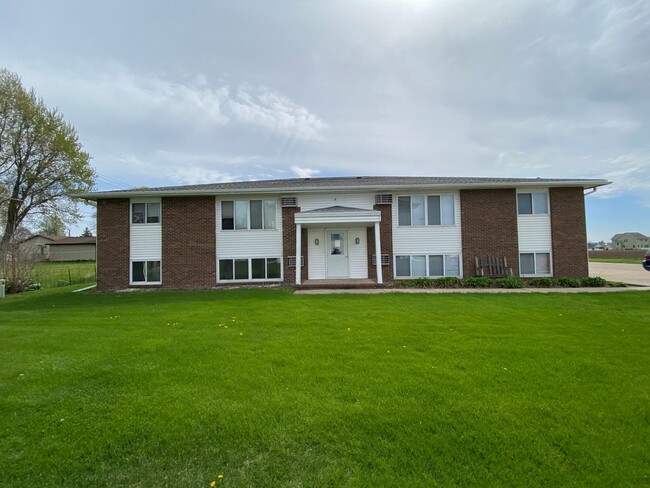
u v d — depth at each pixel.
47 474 2.47
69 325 7.26
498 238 14.16
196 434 2.93
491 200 14.24
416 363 4.63
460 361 4.69
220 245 14.39
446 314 7.95
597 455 2.60
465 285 13.07
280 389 3.82
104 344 5.70
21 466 2.54
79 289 15.14
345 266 14.57
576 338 5.84
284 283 14.26
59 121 22.81
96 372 4.39
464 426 3.02
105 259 14.34
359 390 3.77
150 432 2.97
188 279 14.28
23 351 5.33
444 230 14.30
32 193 23.00
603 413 3.23
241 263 14.41
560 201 14.12
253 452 2.70
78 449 2.74
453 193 14.36
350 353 5.09
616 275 17.42
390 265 14.27
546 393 3.67
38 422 3.16
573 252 13.98
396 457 2.61
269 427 3.03
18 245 16.36
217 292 12.53
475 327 6.65
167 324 7.22
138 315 8.31
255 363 4.68
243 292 12.25
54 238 47.62
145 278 14.39
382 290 12.38
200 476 2.43
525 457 2.59
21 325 7.30
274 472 2.46
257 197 14.51
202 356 5.02
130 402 3.54
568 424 3.04
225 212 14.52
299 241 13.44
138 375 4.29
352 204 14.52
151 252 14.39
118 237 14.39
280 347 5.42
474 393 3.68
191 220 14.42
